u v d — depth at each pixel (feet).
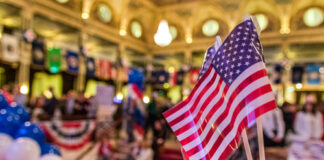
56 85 51.80
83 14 44.93
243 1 52.01
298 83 49.14
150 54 62.69
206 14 56.49
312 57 58.39
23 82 35.58
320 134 17.47
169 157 18.04
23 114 7.10
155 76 61.21
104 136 18.63
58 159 6.21
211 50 5.36
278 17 50.96
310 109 18.04
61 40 51.01
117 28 52.90
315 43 49.14
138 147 19.30
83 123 22.82
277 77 49.73
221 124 4.57
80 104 26.07
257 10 52.39
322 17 47.70
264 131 15.75
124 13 53.42
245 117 4.20
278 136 15.53
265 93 4.14
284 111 18.69
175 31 60.13
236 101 4.35
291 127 18.24
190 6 56.70
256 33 4.59
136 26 58.08
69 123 21.79
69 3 42.45
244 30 4.55
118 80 53.88
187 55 58.59
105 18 49.65
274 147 15.61
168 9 59.06
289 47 52.85
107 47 56.44
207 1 54.49
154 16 61.31
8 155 5.62
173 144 20.44
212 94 4.85
